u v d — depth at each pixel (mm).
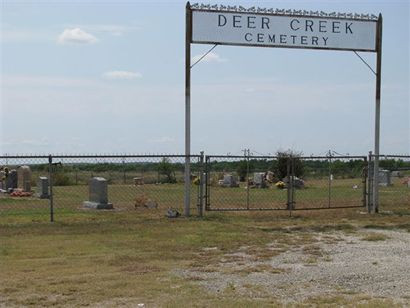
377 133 19156
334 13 18812
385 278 9188
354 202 24438
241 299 7773
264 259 10891
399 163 43625
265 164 39281
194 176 34906
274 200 26250
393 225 16109
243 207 21688
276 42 18438
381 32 19078
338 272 9656
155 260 10703
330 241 13266
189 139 17766
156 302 7617
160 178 38656
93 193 22062
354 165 39188
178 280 8977
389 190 32969
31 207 22172
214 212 18672
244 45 18188
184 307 7320
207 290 8320
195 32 17766
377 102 19094
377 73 19094
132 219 16672
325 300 7723
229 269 9906
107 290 8250
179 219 16750
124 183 36281
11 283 8680
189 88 17656
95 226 15133
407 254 11531
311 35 18688
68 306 7422
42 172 36469
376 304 7492
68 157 16453
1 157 15797
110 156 17000
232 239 13273
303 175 37906
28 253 11305
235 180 37469
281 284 8742
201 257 11070
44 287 8422
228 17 18031
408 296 7992
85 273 9484
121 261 10555
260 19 18281
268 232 14609
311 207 20703
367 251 11883
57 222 15875
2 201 25109
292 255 11375
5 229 14516
